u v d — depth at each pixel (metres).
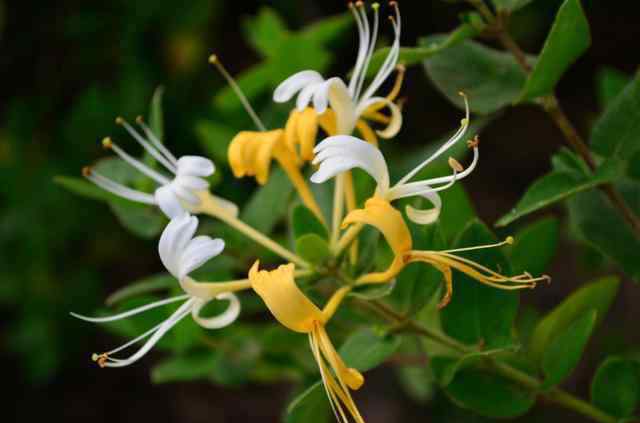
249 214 0.41
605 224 0.39
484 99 0.39
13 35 0.76
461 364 0.37
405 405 0.79
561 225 0.57
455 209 0.41
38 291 0.76
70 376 0.92
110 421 0.90
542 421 0.69
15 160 0.74
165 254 0.35
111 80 0.76
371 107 0.38
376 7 0.38
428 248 0.36
